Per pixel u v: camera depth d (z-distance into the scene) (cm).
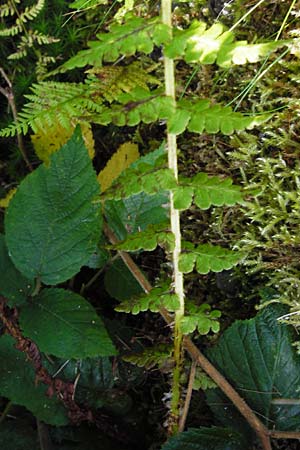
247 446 43
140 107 36
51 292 44
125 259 45
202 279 49
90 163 43
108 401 45
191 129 35
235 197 37
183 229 49
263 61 45
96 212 43
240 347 43
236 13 46
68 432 45
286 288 45
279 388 43
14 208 44
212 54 35
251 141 45
